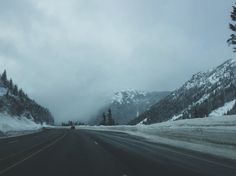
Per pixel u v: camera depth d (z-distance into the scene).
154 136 45.22
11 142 33.00
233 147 23.16
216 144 25.62
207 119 29.91
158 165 15.95
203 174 13.34
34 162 17.12
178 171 14.12
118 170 14.43
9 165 15.95
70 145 28.92
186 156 19.92
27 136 47.41
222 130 24.83
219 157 19.31
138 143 31.78
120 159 18.45
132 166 15.64
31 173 13.61
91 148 25.86
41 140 36.59
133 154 21.17
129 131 67.62
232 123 25.48
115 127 82.06
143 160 17.95
